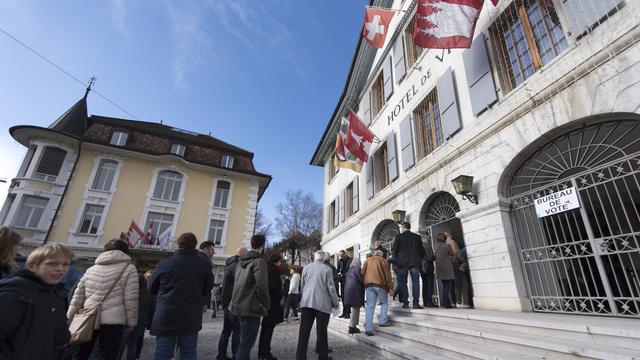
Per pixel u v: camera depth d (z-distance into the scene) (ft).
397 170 32.60
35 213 56.90
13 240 8.39
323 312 14.30
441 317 17.24
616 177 13.87
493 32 22.25
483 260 19.34
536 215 17.52
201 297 11.23
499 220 18.67
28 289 6.23
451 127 23.98
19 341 5.92
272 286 15.37
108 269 11.22
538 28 19.15
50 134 59.82
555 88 16.44
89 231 59.31
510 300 17.19
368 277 19.54
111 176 64.23
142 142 68.44
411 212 28.73
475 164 21.30
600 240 14.21
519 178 19.19
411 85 32.17
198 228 67.56
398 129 33.94
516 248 18.13
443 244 21.13
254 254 13.25
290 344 20.29
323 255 15.90
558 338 11.42
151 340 22.99
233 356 15.16
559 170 16.98
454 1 21.67
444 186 24.36
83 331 9.93
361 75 47.24
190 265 11.19
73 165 61.11
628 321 11.87
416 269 20.89
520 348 11.57
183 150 72.28
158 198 65.92
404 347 15.38
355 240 42.22
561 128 16.30
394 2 40.19
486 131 20.53
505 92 20.54
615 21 14.25
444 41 21.35
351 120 37.65
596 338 10.38
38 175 58.18
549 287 16.69
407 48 34.55
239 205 73.05
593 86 14.80
